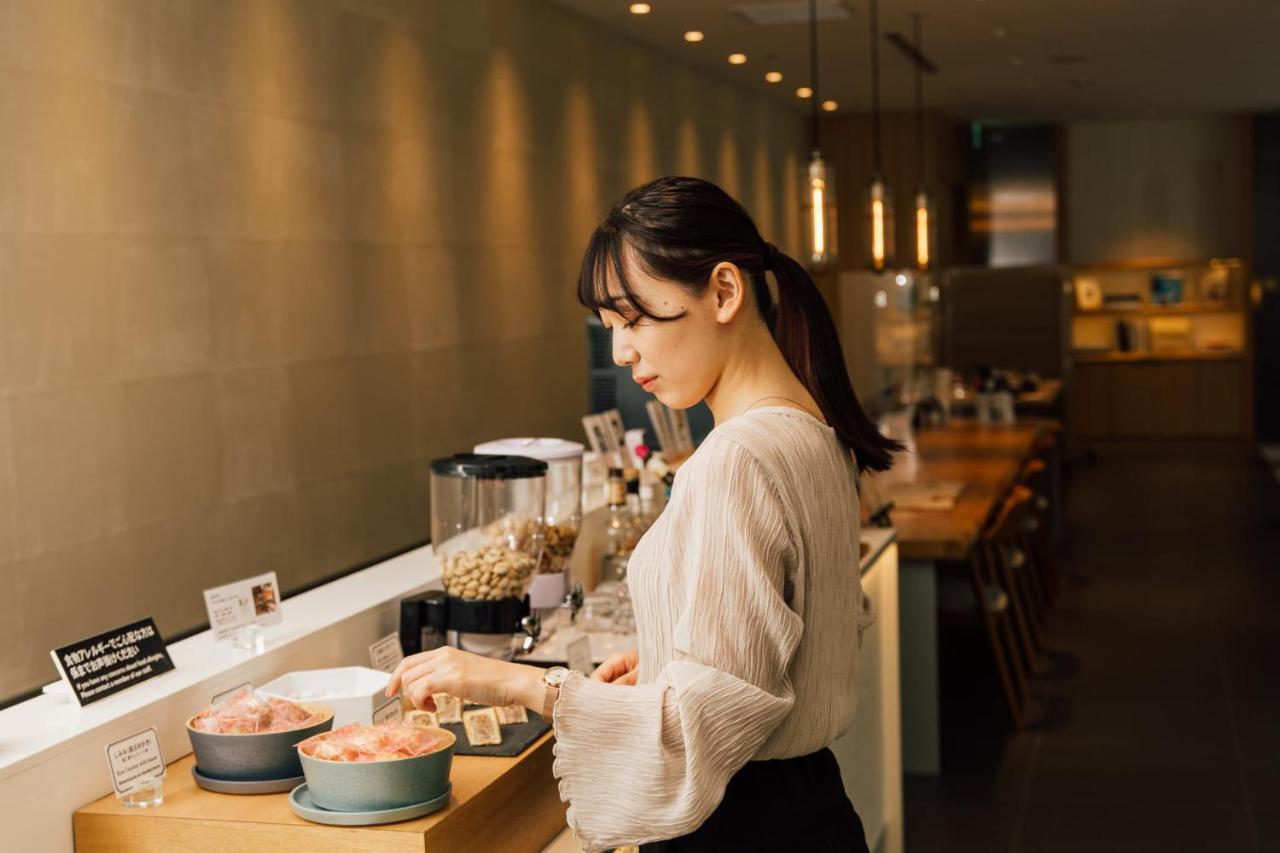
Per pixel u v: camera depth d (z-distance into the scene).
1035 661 6.67
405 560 3.19
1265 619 7.34
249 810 1.99
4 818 1.85
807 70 11.45
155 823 1.96
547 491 3.15
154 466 5.26
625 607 3.20
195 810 1.99
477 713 2.28
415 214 7.13
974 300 13.45
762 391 1.60
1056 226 15.88
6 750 1.92
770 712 1.42
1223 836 4.46
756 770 1.57
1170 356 15.87
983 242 16.11
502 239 8.07
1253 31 9.91
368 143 6.69
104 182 4.98
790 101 13.46
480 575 2.71
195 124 5.46
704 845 1.56
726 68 11.34
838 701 1.58
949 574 6.16
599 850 1.51
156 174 5.25
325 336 6.36
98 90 4.95
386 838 1.91
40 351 4.70
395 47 6.92
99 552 4.98
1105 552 9.36
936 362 10.45
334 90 6.41
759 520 1.46
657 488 3.93
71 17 4.82
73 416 4.85
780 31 9.68
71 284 4.84
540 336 8.60
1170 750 5.32
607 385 5.61
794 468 1.50
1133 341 16.12
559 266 8.85
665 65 10.62
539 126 8.52
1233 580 8.34
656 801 1.44
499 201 8.03
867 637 3.90
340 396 6.50
